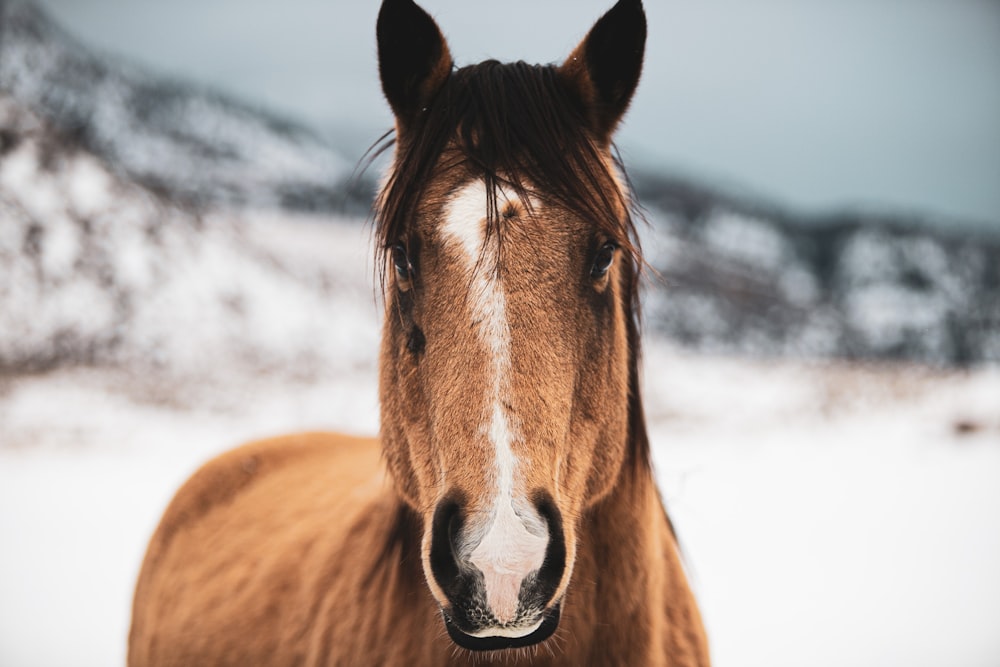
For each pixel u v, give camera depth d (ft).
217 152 194.39
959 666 16.12
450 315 5.23
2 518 26.86
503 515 4.72
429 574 5.04
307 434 12.12
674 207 191.42
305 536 8.51
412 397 5.75
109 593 20.53
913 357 101.96
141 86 202.80
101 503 28.84
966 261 157.07
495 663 6.05
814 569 22.82
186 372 53.62
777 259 175.52
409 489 6.22
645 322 7.17
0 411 40.52
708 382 67.82
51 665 16.19
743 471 36.58
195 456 36.70
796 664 16.28
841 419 55.47
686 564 7.89
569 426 5.41
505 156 5.45
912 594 20.76
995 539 26.27
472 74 5.88
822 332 109.19
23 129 78.07
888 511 29.84
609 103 6.40
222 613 8.46
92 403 43.70
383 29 6.14
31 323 54.60
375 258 6.31
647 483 6.59
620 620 6.26
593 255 5.59
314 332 70.18
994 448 44.14
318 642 6.98
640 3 6.19
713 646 17.17
